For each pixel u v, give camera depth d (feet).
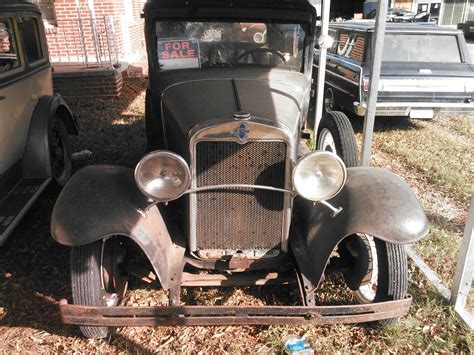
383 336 10.00
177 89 11.76
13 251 13.29
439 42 24.66
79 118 25.85
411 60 24.02
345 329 10.26
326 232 9.30
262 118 9.02
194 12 12.87
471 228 10.07
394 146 22.65
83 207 8.70
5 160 13.28
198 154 9.02
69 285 11.85
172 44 13.23
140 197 9.31
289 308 8.53
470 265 10.34
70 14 31.40
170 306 8.52
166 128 11.79
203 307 8.50
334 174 8.68
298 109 10.86
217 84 11.54
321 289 11.51
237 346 9.80
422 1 81.97
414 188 17.90
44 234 14.16
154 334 10.19
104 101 29.17
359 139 23.67
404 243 8.46
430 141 23.63
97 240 8.87
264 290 11.48
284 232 9.73
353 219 8.85
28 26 15.66
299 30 13.39
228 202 9.43
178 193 8.56
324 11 19.15
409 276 12.07
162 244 9.29
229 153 9.01
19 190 13.61
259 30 13.25
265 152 9.04
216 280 9.76
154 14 12.82
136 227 8.75
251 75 12.69
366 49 23.85
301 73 13.70
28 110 14.93
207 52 13.37
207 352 9.67
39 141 14.58
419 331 10.21
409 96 23.30
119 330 10.29
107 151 20.79
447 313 10.75
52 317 10.69
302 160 8.52
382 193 9.08
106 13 32.27
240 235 9.71
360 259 9.96
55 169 16.35
